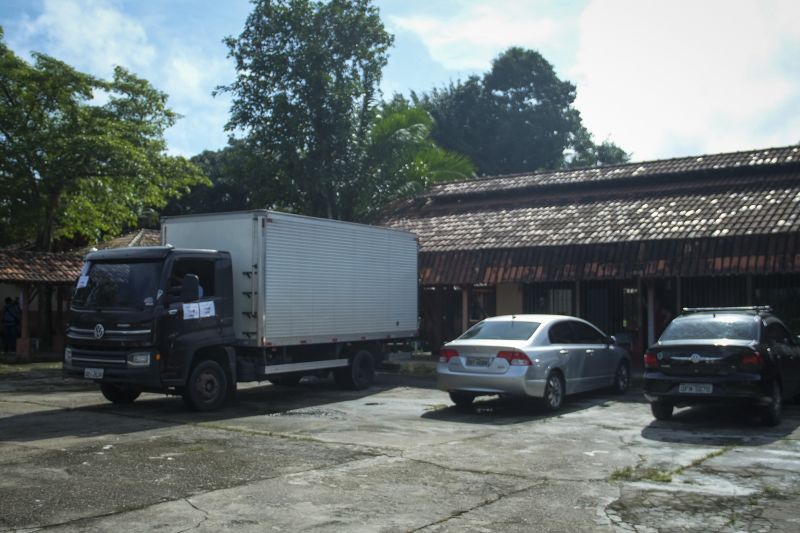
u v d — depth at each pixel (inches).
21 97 1157.1
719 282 767.1
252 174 1021.8
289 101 999.6
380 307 653.9
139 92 1274.6
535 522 239.8
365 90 1026.7
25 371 803.4
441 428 428.1
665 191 867.4
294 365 562.3
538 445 373.1
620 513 250.4
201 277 494.3
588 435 403.9
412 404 539.8
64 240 1461.6
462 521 240.5
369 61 1019.3
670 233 737.6
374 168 1040.8
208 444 371.9
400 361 824.3
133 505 256.7
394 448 362.6
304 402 551.2
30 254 982.4
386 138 1035.9
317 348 591.8
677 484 290.0
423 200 1069.1
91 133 1139.9
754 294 745.0
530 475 305.7
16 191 1139.9
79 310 483.5
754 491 279.0
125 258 486.6
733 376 416.2
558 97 2054.6
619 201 876.6
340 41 1004.6
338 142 1004.6
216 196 1862.7
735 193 805.2
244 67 1005.8
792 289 726.5
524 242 818.2
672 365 434.6
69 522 236.4
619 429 424.5
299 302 552.1
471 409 511.5
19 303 1234.6
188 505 257.1
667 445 372.8
